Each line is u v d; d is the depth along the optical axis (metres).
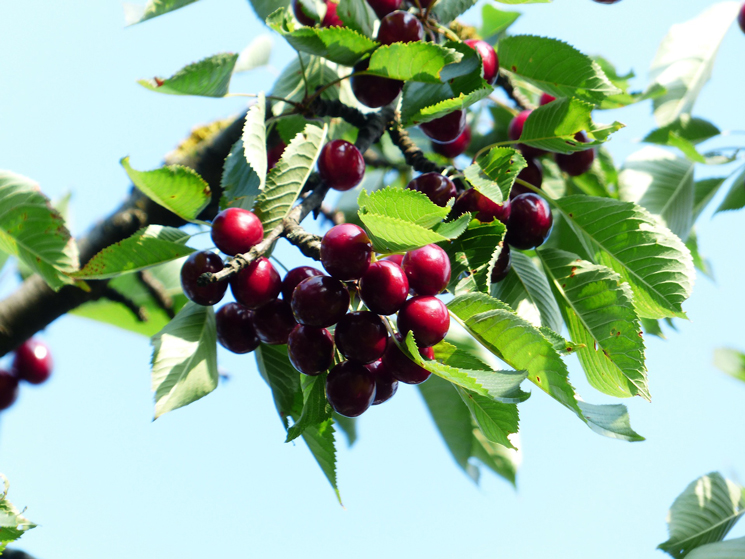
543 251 1.19
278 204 1.15
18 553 1.21
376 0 1.19
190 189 1.13
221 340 1.16
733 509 1.27
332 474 1.16
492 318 1.10
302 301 1.10
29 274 1.30
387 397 1.14
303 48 1.16
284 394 1.17
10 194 1.13
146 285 1.30
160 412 1.12
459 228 1.08
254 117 1.14
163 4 1.18
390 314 1.10
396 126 1.23
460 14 1.23
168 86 1.14
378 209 1.09
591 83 1.21
